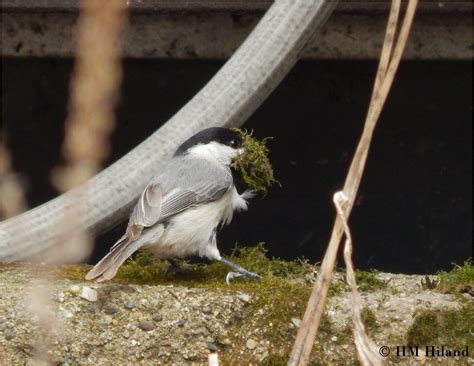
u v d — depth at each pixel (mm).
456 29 12320
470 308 7613
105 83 2838
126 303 7648
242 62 8805
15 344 7176
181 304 7664
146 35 12352
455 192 12961
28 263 8523
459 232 12836
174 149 8711
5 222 8562
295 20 8711
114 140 13156
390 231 12773
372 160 13070
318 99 13172
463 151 13086
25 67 13344
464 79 13133
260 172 8680
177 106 13242
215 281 8422
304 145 13117
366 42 12367
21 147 13312
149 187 8156
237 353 7477
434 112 13180
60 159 13211
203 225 8188
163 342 7449
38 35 12469
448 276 8422
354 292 4965
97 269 7754
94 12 2809
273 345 7520
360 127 13125
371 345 5059
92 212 8562
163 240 8117
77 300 7590
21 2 11898
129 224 8086
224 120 8812
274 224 12688
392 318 7641
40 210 8508
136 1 11781
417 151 13109
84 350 7312
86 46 2820
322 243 12664
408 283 8453
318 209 12828
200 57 12406
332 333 7555
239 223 12586
